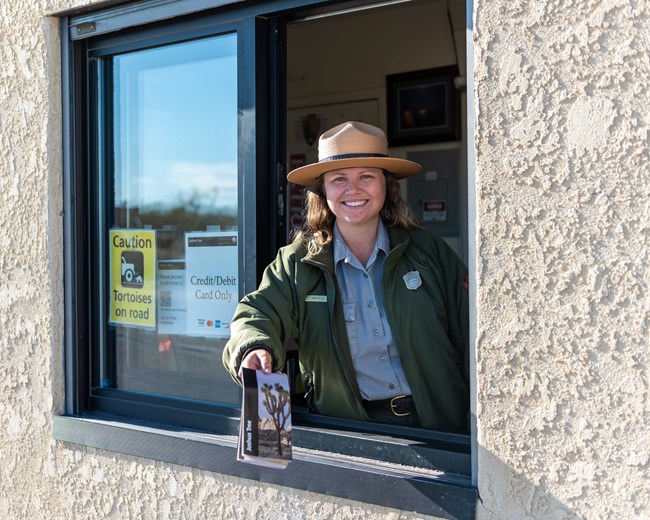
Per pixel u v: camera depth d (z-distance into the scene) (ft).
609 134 5.62
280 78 8.36
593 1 5.65
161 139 9.48
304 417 7.93
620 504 5.63
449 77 13.30
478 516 6.24
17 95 9.67
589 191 5.70
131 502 8.82
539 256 5.90
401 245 7.29
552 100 5.83
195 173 9.10
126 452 8.79
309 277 7.46
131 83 9.76
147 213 9.59
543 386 5.90
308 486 7.29
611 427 5.65
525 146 5.94
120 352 9.80
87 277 9.82
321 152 7.51
